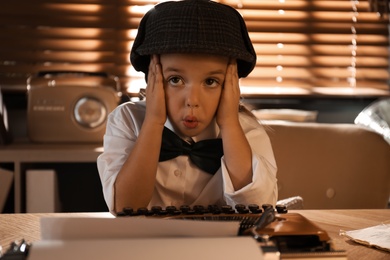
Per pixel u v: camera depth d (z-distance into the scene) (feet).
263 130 3.91
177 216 2.48
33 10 8.21
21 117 8.14
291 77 8.68
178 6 3.10
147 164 3.29
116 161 3.53
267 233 2.08
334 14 8.75
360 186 4.97
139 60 3.42
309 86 8.70
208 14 3.04
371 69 8.84
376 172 4.95
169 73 3.10
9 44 8.18
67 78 7.29
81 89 6.81
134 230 1.96
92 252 1.67
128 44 8.38
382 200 4.93
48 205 6.40
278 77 8.66
